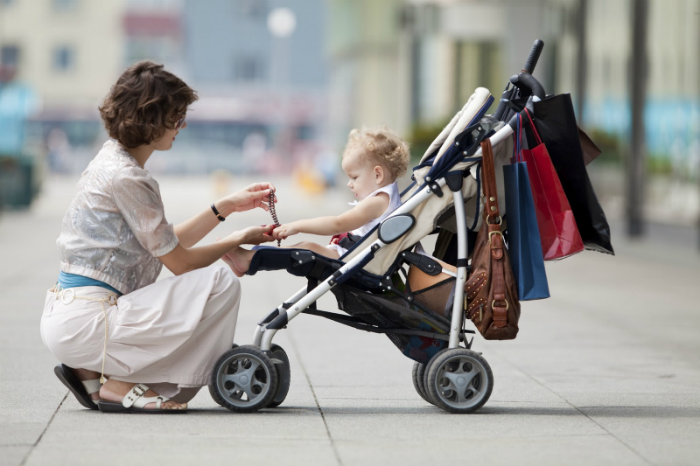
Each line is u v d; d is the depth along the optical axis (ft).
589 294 42.98
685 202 70.08
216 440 17.25
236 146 253.65
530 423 18.97
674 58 70.38
